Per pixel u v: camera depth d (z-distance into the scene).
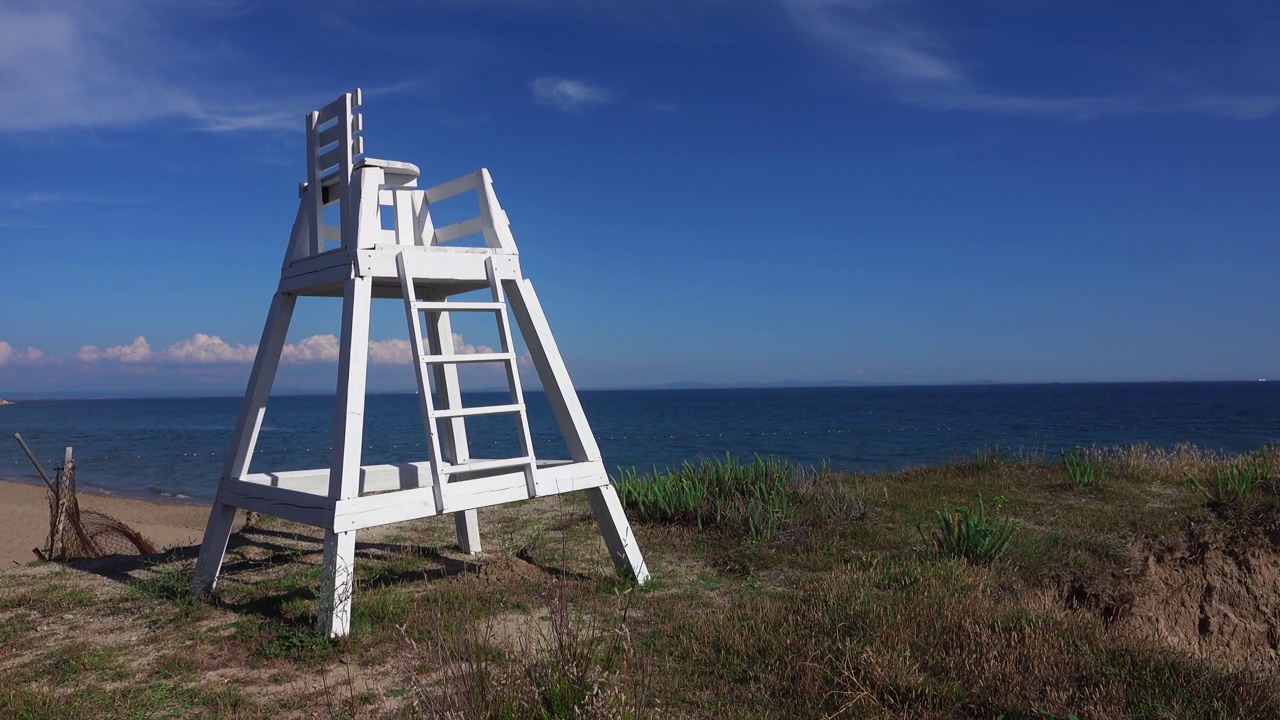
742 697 4.22
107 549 9.86
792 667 4.53
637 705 3.52
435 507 5.61
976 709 4.02
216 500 6.45
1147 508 9.55
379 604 5.68
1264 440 42.34
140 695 4.39
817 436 51.94
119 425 88.00
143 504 24.17
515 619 5.51
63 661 4.92
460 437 7.70
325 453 47.75
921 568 6.46
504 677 3.59
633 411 100.81
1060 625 5.05
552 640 4.51
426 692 3.57
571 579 6.69
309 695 4.32
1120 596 7.37
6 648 5.25
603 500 6.58
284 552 7.99
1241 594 8.24
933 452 38.69
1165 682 4.24
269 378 6.61
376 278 5.92
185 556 7.93
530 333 6.64
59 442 58.44
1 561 14.02
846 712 3.97
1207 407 88.19
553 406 6.69
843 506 8.90
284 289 6.54
